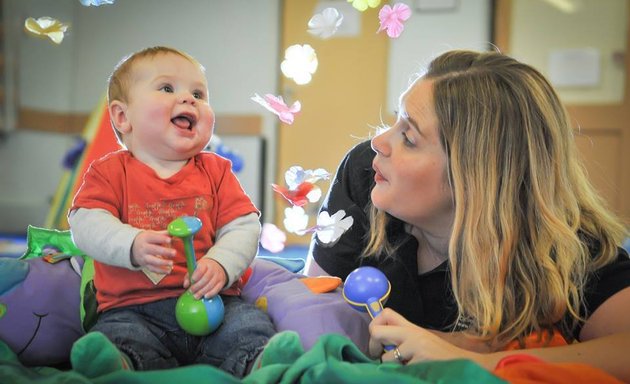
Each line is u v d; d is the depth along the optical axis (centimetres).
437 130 95
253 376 71
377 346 88
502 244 93
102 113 366
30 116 543
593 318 92
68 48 558
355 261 113
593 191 107
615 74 449
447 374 66
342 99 504
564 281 91
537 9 460
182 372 66
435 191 96
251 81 523
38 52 545
